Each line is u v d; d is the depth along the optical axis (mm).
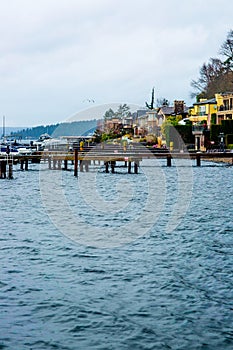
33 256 21000
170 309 15398
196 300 16062
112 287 17250
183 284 17469
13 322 14531
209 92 133000
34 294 16578
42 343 13391
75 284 17547
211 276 18312
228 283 17578
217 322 14523
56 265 19750
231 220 29188
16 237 24531
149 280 17906
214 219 29547
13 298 16234
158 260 20406
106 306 15633
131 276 18359
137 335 13797
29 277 18250
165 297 16328
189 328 14164
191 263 19953
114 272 18828
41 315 15000
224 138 92750
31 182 54062
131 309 15414
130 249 22234
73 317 14867
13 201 38250
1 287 17172
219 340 13516
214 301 15977
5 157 60812
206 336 13734
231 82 124125
